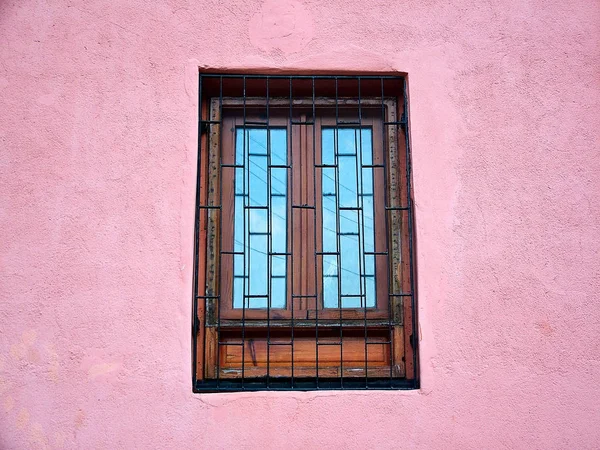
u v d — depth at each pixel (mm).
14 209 2719
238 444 2650
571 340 2811
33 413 2621
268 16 2941
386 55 2939
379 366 2963
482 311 2807
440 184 2875
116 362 2672
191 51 2885
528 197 2893
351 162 3086
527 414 2756
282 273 2998
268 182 2953
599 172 2926
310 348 2975
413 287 2855
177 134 2828
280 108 3102
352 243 3039
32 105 2789
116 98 2824
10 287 2674
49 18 2850
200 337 2922
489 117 2932
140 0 2893
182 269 2748
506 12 3006
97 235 2736
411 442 2701
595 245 2877
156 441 2637
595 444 2756
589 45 3008
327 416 2691
